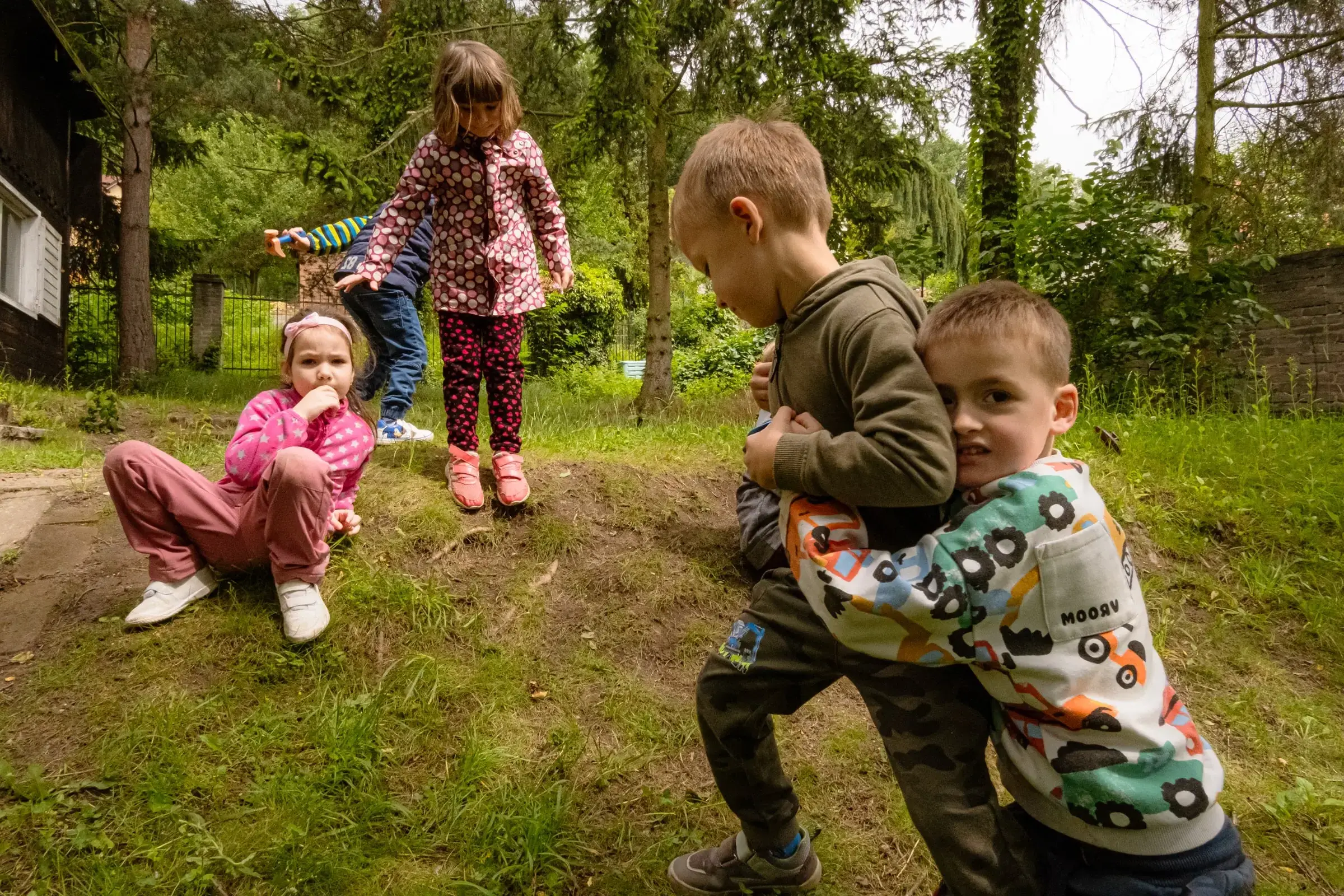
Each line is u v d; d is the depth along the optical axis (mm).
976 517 1183
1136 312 6668
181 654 2363
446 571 2906
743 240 1434
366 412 2986
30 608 2615
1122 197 6676
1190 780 1101
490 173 3066
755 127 1478
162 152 13047
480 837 1975
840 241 9117
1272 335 9070
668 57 8172
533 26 8461
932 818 1239
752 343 15844
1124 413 6137
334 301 14055
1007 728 1221
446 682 2443
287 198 25500
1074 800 1117
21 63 9414
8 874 1715
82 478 3953
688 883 1837
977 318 1195
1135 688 1135
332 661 2434
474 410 3244
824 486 1241
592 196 12875
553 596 2941
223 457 4234
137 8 10797
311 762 2125
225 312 18828
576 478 3525
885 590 1177
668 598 2988
